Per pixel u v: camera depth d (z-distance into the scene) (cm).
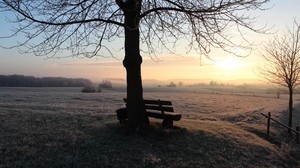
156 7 1338
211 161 1226
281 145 1736
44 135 1295
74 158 1076
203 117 2564
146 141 1284
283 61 2433
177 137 1362
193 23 1291
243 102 5019
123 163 1084
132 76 1370
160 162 1131
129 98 1376
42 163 1018
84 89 7925
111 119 1730
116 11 1371
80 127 1471
